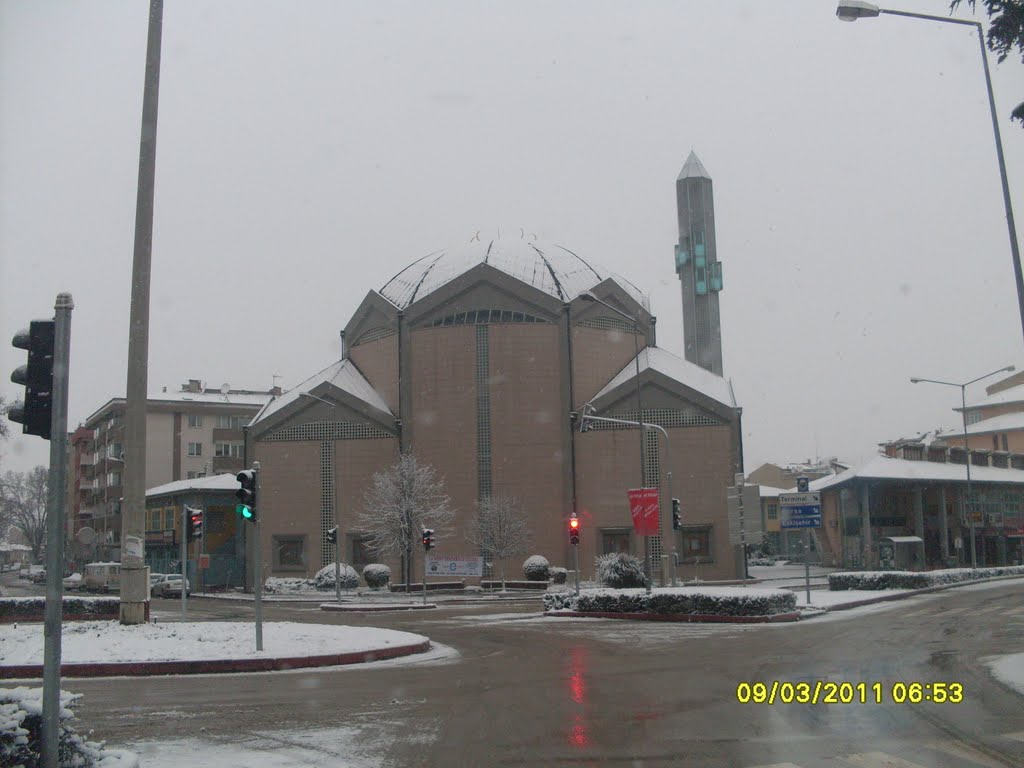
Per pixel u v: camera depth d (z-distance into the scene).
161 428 90.69
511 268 65.12
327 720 11.50
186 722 11.47
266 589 58.94
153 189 21.27
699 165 95.19
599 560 36.31
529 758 9.30
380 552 59.25
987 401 98.88
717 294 93.00
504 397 60.97
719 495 57.94
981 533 76.75
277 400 67.38
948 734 10.13
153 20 21.44
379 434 62.41
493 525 57.34
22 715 7.70
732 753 9.35
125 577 21.59
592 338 63.28
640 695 13.15
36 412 7.77
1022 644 19.22
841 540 77.94
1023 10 14.46
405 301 65.56
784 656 17.53
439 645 21.58
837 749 9.45
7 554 160.75
